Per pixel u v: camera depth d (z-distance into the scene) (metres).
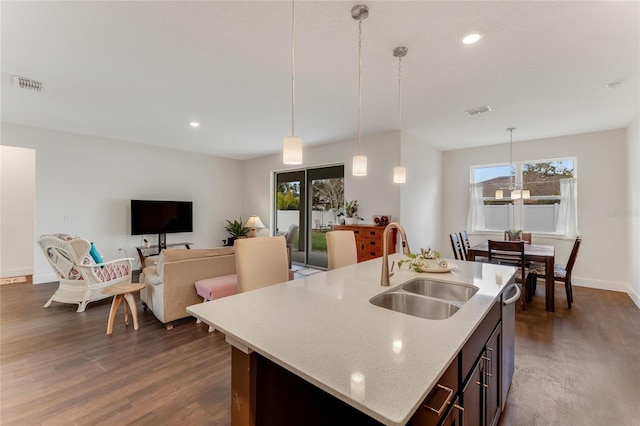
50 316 3.43
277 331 1.10
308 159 6.02
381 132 4.76
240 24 2.03
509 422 1.76
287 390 1.04
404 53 2.37
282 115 3.96
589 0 1.76
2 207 5.34
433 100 3.39
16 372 2.25
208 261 3.35
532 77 2.79
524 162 5.28
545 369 2.34
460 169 5.93
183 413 1.82
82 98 3.40
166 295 3.03
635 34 2.09
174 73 2.77
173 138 5.32
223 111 3.82
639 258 3.70
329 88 3.09
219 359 2.46
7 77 2.86
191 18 1.97
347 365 0.87
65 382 2.12
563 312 3.59
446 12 1.90
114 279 3.82
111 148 5.47
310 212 6.25
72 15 1.93
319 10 1.88
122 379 2.16
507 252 3.92
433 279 1.94
